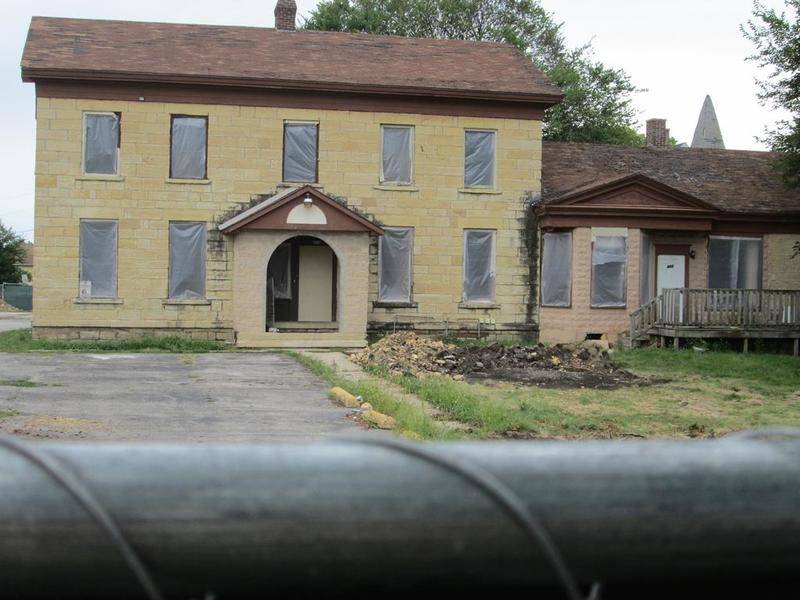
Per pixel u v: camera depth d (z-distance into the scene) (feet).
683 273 93.76
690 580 5.54
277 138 86.58
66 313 83.82
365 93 87.40
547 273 91.35
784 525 5.28
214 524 4.86
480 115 89.92
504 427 38.70
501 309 90.63
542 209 89.10
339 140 87.76
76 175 83.66
